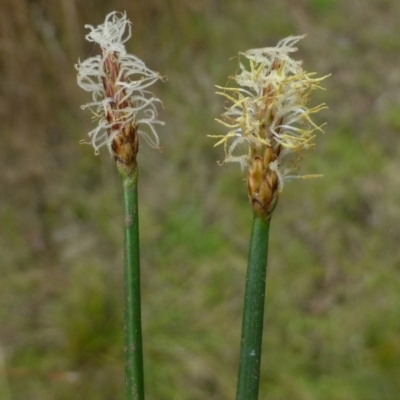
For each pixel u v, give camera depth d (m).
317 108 0.14
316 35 0.53
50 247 0.40
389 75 0.51
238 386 0.14
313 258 0.40
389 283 0.38
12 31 0.41
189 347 0.35
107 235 0.41
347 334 0.36
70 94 0.44
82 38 0.43
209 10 0.51
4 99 0.43
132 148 0.14
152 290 0.38
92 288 0.37
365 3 0.57
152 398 0.33
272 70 0.13
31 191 0.43
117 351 0.34
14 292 0.38
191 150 0.45
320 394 0.33
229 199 0.43
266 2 0.53
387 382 0.34
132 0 0.45
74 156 0.44
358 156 0.45
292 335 0.36
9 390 0.33
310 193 0.43
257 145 0.13
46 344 0.35
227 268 0.39
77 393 0.33
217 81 0.48
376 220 0.42
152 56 0.47
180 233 0.41
